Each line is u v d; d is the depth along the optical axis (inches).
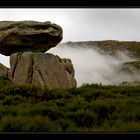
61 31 1198.3
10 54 1170.6
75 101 633.6
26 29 1139.3
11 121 436.8
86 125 482.9
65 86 1101.7
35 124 429.7
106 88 834.2
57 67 1111.0
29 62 1069.1
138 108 554.3
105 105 568.7
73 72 1198.3
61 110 555.8
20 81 1049.5
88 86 853.2
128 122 470.6
